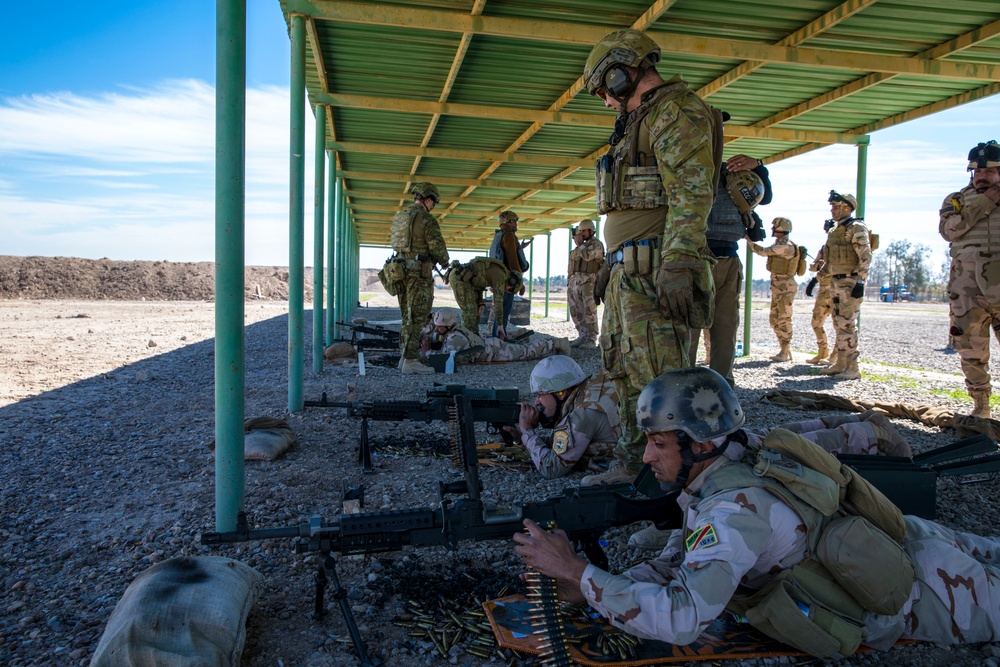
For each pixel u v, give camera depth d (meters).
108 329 17.45
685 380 2.38
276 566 3.33
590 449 4.73
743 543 2.19
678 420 2.32
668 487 2.51
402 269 9.38
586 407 4.58
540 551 2.33
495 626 2.71
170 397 7.93
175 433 6.04
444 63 8.43
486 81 9.08
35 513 4.05
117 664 2.15
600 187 4.05
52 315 22.48
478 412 4.82
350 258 22.89
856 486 2.44
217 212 3.41
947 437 5.98
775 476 2.33
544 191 17.44
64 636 2.69
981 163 6.07
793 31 7.12
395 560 3.39
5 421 6.50
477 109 10.16
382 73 8.87
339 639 2.69
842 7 6.44
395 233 9.55
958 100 8.80
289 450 5.39
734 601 2.51
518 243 13.02
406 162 14.80
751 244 11.97
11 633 2.72
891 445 4.12
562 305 36.22
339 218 17.08
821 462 2.41
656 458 2.42
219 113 3.38
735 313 5.71
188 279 45.16
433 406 4.87
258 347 13.70
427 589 3.06
